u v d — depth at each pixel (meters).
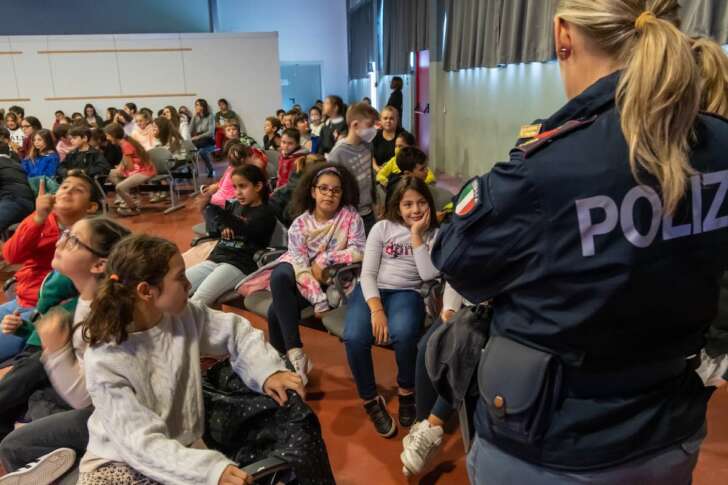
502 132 6.39
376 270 2.21
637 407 0.79
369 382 2.10
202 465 1.11
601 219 0.71
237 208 2.92
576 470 0.80
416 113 9.54
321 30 13.91
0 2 11.20
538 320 0.80
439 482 1.86
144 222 5.87
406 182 2.15
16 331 1.83
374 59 11.81
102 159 6.10
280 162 4.66
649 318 0.75
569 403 0.80
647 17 0.72
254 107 10.11
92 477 1.18
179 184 8.16
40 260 2.27
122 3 11.88
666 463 0.82
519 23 5.34
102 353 1.21
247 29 13.42
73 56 9.38
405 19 9.29
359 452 2.03
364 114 3.05
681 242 0.72
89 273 1.48
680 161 0.68
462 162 7.77
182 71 9.77
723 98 0.91
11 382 1.55
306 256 2.43
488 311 1.08
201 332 1.39
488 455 0.90
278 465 1.18
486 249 0.79
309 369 2.39
